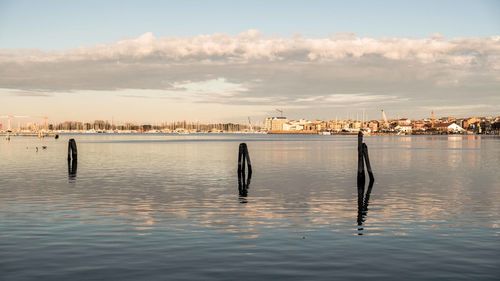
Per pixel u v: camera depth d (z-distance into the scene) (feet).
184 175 182.19
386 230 80.33
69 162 238.27
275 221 88.33
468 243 71.00
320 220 89.45
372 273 56.70
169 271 57.36
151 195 124.98
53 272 57.00
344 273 56.80
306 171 200.85
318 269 58.29
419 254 64.80
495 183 154.40
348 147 479.00
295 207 105.19
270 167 222.89
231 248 67.92
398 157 301.02
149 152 370.32
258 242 71.56
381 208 103.91
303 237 74.90
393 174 187.11
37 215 94.07
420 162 255.29
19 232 78.18
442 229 81.25
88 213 96.58
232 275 55.98
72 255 64.08
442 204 109.60
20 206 105.70
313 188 141.08
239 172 178.09
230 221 88.17
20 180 162.81
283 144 588.91
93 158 290.35
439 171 200.34
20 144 520.42
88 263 60.49
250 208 103.60
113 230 79.82
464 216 93.86
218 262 61.05
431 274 56.24
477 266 59.26
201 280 54.29
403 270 57.77
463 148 441.68
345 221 88.48
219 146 508.94
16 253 65.10
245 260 61.93
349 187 143.84
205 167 221.66
